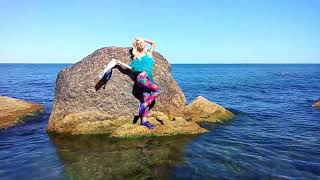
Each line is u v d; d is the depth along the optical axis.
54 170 7.91
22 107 15.46
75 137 10.96
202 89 33.81
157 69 12.16
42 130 12.23
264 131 12.21
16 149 9.79
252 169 7.90
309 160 8.63
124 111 11.45
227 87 37.12
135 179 7.29
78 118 11.39
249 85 41.09
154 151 9.32
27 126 13.03
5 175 7.60
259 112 17.09
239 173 7.63
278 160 8.61
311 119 14.98
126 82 11.50
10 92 29.00
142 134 10.76
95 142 10.30
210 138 10.86
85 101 11.40
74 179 7.33
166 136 10.91
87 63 11.75
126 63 11.61
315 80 55.41
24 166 8.23
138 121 11.38
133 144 10.01
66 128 11.47
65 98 11.52
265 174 7.57
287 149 9.70
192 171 7.75
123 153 9.16
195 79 59.09
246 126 13.09
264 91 31.45
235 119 14.52
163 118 11.51
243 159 8.66
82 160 8.62
